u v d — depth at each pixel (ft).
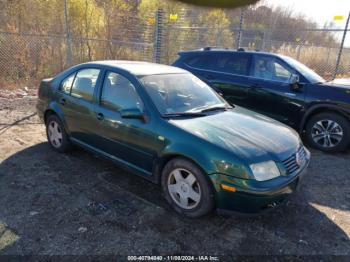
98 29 41.91
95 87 12.66
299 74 18.02
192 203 9.93
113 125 11.66
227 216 10.18
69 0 39.75
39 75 34.65
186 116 11.05
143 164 11.04
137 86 11.35
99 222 9.57
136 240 8.82
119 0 46.01
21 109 23.43
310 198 11.81
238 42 34.96
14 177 12.29
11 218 9.56
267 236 9.32
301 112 17.60
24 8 37.24
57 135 14.90
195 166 9.51
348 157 16.61
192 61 22.25
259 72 19.42
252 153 9.17
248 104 19.61
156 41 37.50
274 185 8.99
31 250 8.21
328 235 9.52
